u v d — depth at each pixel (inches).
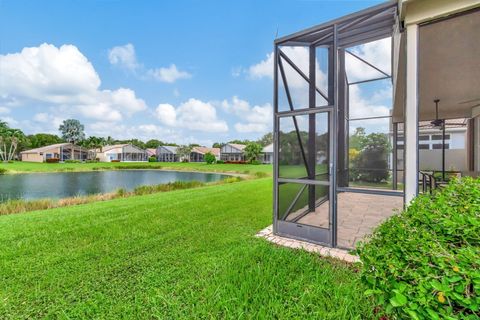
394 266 38.8
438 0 95.4
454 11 92.4
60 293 85.3
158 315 71.9
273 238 141.0
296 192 148.6
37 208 277.0
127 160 1859.0
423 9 98.5
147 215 192.4
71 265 105.6
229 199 262.5
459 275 33.4
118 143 2288.4
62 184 636.1
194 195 297.7
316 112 133.0
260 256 110.2
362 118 285.6
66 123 2181.3
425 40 121.6
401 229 51.9
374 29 169.5
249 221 175.2
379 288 39.7
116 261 109.3
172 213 198.7
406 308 33.3
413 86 103.0
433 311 32.0
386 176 281.1
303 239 136.1
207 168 1227.2
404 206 104.3
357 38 196.2
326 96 157.3
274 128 150.1
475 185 75.5
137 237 140.9
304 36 141.8
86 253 118.0
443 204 61.3
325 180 133.9
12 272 99.6
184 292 83.5
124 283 91.2
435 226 50.8
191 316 71.2
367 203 229.3
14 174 938.7
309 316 68.9
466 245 43.5
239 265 101.0
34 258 112.5
